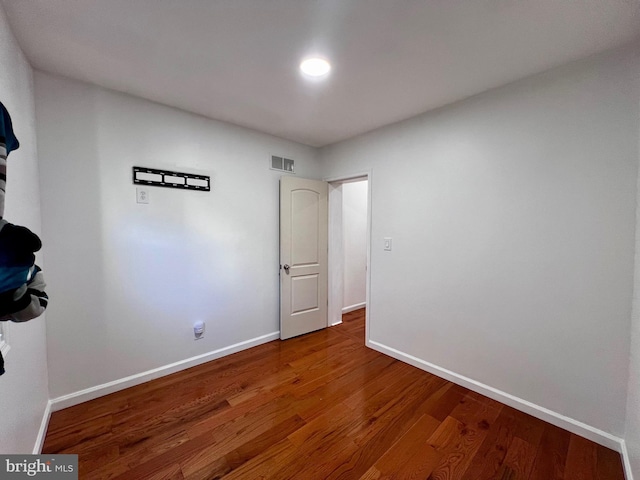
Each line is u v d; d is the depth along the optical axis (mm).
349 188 4203
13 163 1311
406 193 2564
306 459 1518
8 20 1311
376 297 2861
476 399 2051
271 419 1830
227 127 2664
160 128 2268
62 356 1905
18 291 747
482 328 2102
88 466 1458
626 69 1512
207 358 2621
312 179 3389
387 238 2730
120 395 2078
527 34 1434
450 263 2271
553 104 1745
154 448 1580
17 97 1417
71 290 1926
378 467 1469
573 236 1692
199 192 2512
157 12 1288
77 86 1908
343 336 3295
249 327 2939
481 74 1812
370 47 1549
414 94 2082
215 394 2102
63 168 1872
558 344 1762
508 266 1958
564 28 1386
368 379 2324
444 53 1601
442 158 2297
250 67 1751
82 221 1953
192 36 1463
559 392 1763
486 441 1646
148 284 2262
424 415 1873
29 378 1426
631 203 1512
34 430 1485
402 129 2584
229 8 1265
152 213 2256
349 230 4242
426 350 2461
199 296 2555
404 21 1346
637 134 1490
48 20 1330
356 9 1269
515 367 1943
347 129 2826
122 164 2102
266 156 2979
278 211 3123
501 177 1975
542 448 1596
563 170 1719
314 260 3404
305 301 3330
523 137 1868
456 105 2199
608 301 1585
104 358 2074
